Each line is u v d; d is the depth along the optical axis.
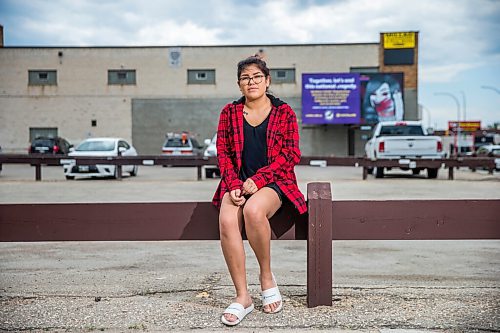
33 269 5.48
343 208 3.90
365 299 4.08
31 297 4.21
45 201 11.37
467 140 48.91
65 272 5.32
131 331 3.43
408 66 39.53
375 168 19.19
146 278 4.99
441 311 3.79
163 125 40.50
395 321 3.57
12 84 40.25
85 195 12.73
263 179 3.63
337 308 3.84
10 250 6.63
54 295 4.28
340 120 37.31
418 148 18.06
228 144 3.90
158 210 3.97
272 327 3.46
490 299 4.11
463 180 17.77
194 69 40.28
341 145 39.44
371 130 39.31
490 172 21.66
